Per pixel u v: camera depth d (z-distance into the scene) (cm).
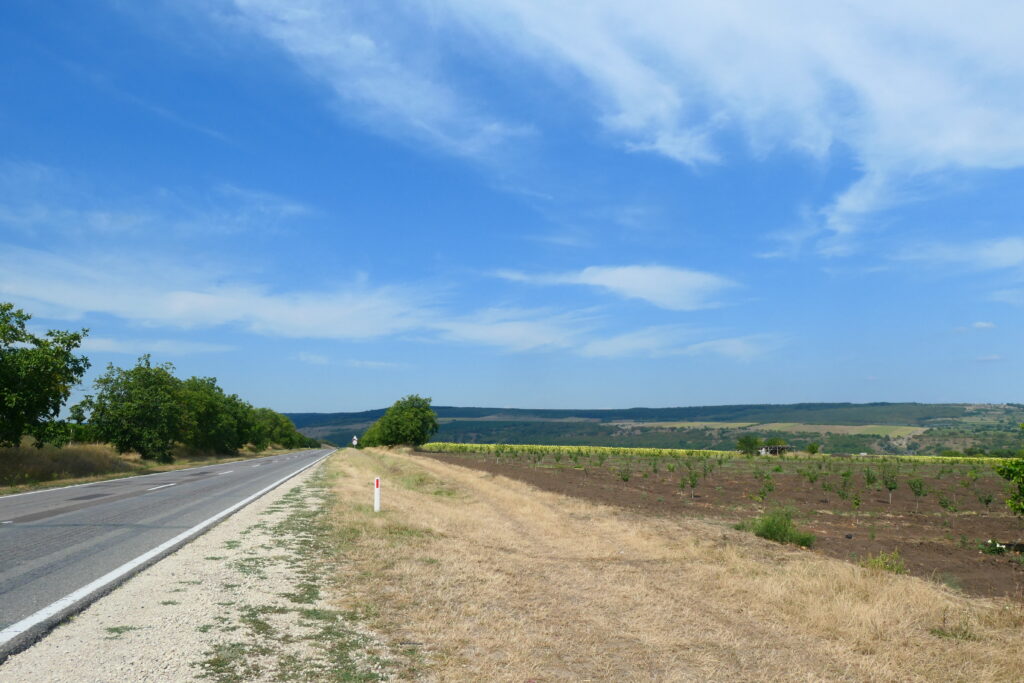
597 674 562
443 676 524
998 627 763
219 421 6719
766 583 931
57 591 722
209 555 972
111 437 4475
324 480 2755
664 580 978
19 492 2122
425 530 1301
